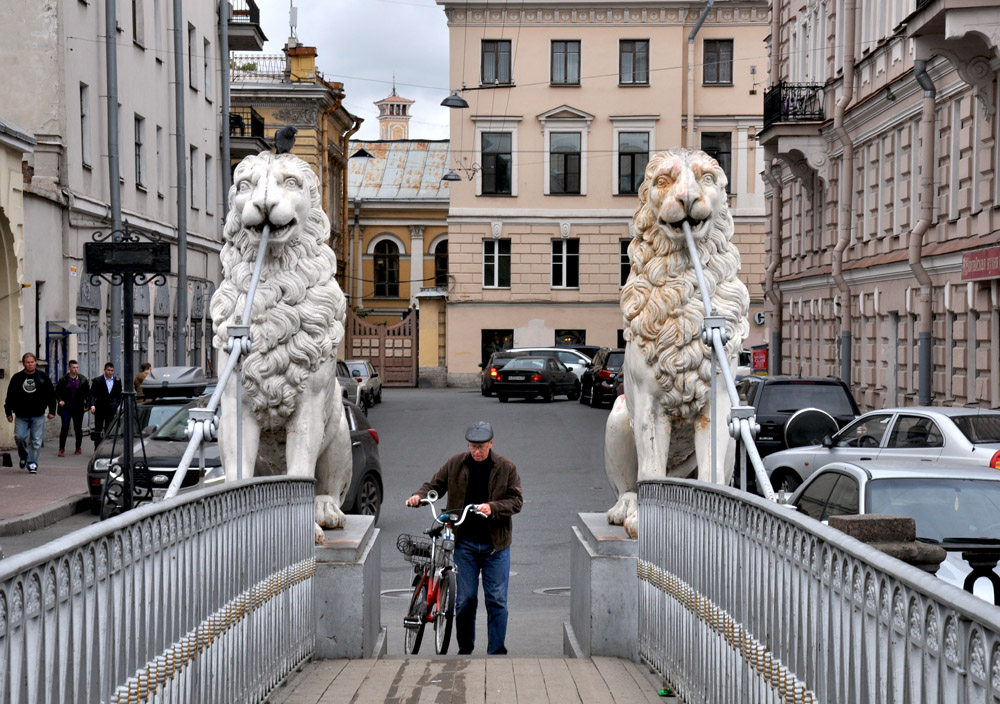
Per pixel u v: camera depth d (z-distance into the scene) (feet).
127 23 106.11
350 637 28.02
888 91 95.76
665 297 26.53
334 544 28.02
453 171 180.24
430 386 188.65
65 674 11.37
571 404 145.79
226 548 18.85
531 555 46.98
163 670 14.94
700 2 177.47
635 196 180.45
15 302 80.33
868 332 105.19
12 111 89.20
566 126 179.83
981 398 77.05
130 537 13.62
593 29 179.11
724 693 18.45
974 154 78.95
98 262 46.80
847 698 12.21
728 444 26.61
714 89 179.42
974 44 75.36
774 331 138.10
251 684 20.74
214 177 140.05
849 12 107.65
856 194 108.68
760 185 179.63
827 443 51.06
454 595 33.35
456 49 179.32
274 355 26.37
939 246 85.25
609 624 28.32
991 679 8.58
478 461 32.71
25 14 89.56
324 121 194.08
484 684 24.35
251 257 26.61
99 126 98.73
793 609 14.47
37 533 50.44
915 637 10.14
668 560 23.66
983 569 16.69
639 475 27.32
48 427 87.35
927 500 27.99
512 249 181.06
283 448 28.02
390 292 232.73
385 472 74.64
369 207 230.89
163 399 58.80
